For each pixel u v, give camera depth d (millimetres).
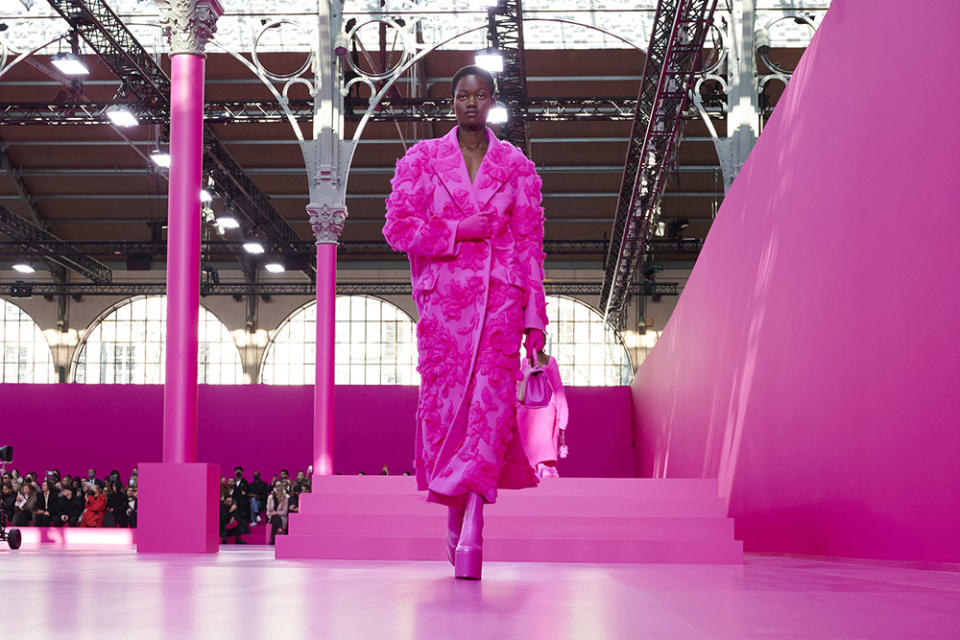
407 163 3334
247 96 24688
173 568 4203
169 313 8867
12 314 33406
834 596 2572
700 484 8750
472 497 3104
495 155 3342
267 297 33156
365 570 3982
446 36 21812
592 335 33250
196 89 9133
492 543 6645
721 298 11516
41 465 25562
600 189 29109
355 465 25844
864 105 5945
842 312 6430
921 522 5023
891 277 5477
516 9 17641
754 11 16500
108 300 33562
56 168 29031
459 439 3119
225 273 33906
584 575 3754
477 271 3193
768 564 6055
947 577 3977
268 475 25609
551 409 10586
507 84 20719
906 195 5238
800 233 7586
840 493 6473
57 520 18703
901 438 5328
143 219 31094
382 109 21781
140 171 28922
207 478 8320
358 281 33500
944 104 4688
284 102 18719
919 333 5062
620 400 26438
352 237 31766
